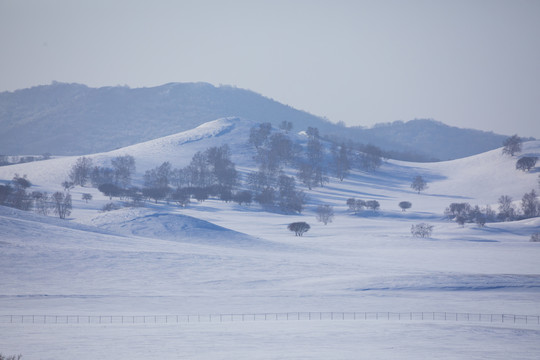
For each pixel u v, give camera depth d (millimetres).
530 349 114688
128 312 162250
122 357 106812
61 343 118688
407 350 113250
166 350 113250
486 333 130375
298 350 113438
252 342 121250
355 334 129625
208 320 151375
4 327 137375
